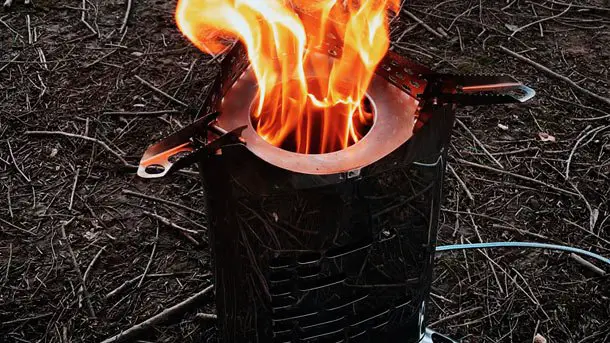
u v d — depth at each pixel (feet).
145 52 3.29
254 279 1.63
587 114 3.01
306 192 1.46
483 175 2.73
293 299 1.65
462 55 3.29
